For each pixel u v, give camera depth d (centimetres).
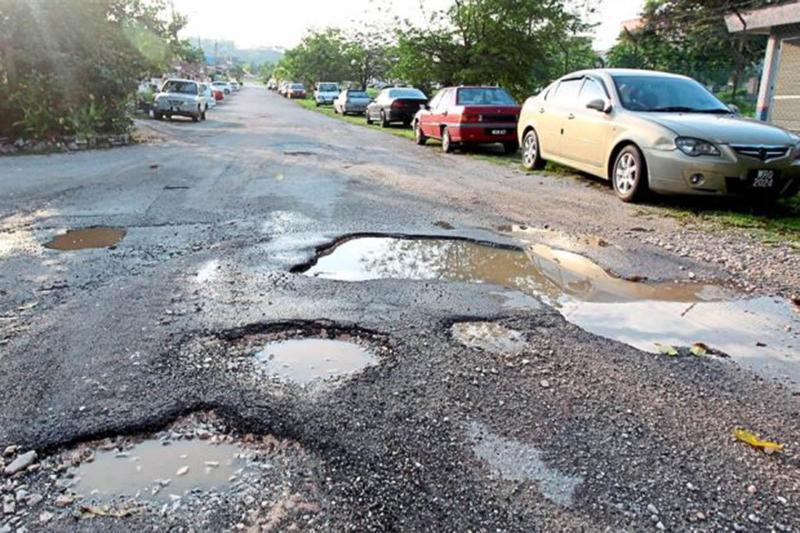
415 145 1465
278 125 2064
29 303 373
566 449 232
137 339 322
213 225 584
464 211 673
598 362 307
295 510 196
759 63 3234
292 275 437
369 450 229
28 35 1226
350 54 5166
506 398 269
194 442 234
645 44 3166
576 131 848
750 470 222
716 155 634
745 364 310
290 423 245
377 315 363
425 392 272
